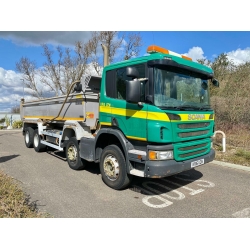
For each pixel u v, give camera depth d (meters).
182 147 4.13
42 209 3.87
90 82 5.92
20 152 8.94
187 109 4.26
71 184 5.15
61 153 8.65
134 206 4.06
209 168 6.57
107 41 19.42
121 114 4.50
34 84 27.70
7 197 3.76
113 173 4.78
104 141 5.29
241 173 6.07
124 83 4.48
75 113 6.21
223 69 12.98
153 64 3.90
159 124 3.84
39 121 8.62
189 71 4.56
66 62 24.31
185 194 4.64
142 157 4.02
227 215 3.75
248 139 9.10
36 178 5.55
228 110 10.34
